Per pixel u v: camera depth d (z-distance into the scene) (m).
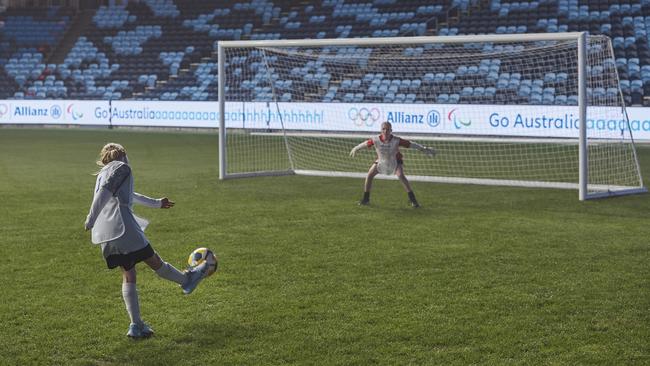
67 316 7.19
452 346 6.36
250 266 9.10
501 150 24.00
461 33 35.66
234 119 31.48
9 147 24.91
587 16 34.50
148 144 26.34
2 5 44.78
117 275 8.70
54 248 10.05
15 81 39.19
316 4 40.06
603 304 7.51
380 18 38.06
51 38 41.47
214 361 6.05
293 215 12.59
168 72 38.25
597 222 11.96
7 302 7.63
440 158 22.39
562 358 6.07
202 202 13.92
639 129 24.89
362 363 5.99
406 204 13.80
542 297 7.77
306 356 6.15
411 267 9.04
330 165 21.69
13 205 13.41
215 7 41.62
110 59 39.56
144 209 13.09
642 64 31.36
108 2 44.09
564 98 30.17
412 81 32.75
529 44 29.27
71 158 21.52
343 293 7.94
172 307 7.49
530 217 12.43
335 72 34.72
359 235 10.93
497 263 9.23
